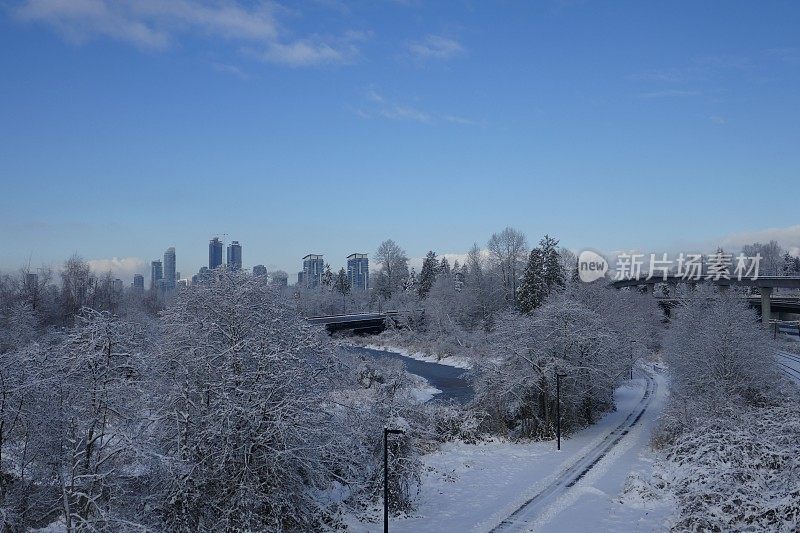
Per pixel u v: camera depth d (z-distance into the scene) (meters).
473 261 111.12
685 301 61.91
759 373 39.41
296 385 20.56
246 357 20.27
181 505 18.42
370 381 43.41
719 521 18.30
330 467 21.94
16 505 16.94
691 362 41.16
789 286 75.88
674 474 24.52
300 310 28.88
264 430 19.52
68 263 72.50
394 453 25.03
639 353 64.25
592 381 41.75
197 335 20.70
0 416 16.97
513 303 94.62
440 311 89.44
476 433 39.19
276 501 19.20
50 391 17.41
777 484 18.89
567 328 40.94
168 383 19.95
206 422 19.16
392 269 132.62
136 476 18.75
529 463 32.06
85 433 17.41
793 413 26.34
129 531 15.88
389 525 22.36
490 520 22.84
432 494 26.80
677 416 33.25
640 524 20.91
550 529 21.41
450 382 60.00
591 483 27.30
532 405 40.84
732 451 22.69
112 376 18.31
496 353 42.28
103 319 18.44
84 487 16.97
